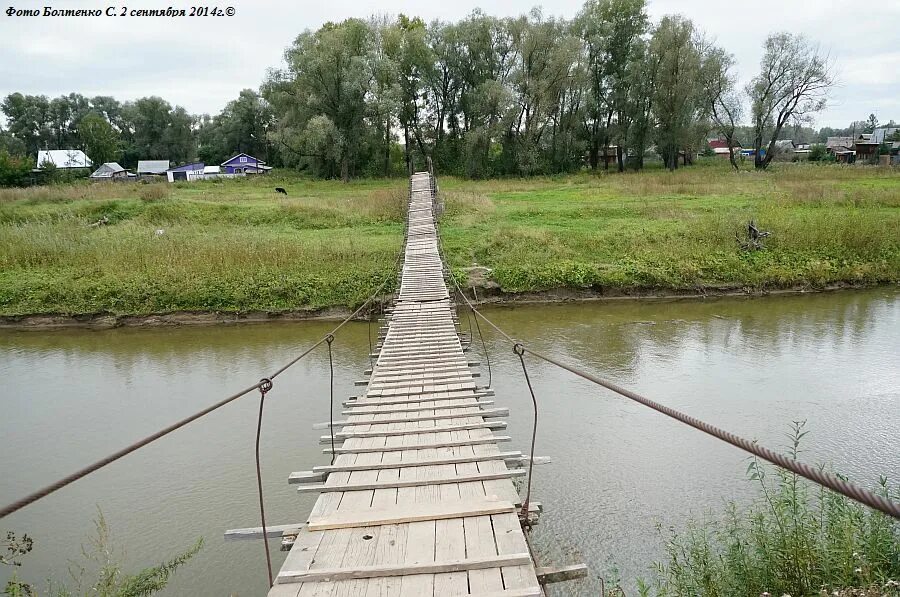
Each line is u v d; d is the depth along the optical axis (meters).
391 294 14.69
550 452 7.35
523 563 3.22
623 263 16.50
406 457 4.68
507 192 30.66
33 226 20.03
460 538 3.49
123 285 15.10
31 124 65.81
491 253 17.39
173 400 9.61
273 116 53.00
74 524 6.31
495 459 4.59
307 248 17.14
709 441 7.57
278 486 6.82
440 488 4.16
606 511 6.17
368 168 43.19
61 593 4.93
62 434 8.48
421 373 7.03
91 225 21.62
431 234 17.70
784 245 17.19
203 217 22.70
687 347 11.55
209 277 15.46
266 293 14.98
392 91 36.94
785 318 13.52
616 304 15.41
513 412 8.52
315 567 3.24
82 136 56.50
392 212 22.95
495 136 39.84
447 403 5.94
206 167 52.84
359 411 5.80
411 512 3.76
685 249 17.09
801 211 20.41
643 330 12.85
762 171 36.00
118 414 9.12
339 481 4.30
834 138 69.56
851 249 17.05
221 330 13.98
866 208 20.17
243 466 7.29
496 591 3.00
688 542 5.55
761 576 4.22
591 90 42.47
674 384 9.56
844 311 13.99
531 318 14.16
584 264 16.38
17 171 40.72
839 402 8.72
